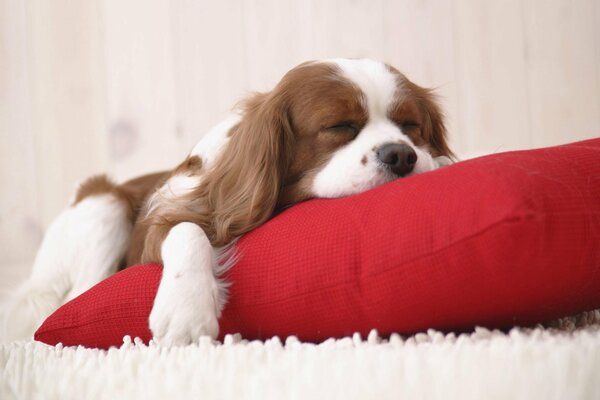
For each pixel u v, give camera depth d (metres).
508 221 1.49
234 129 2.55
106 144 4.45
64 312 2.12
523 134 4.57
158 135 4.46
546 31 4.54
